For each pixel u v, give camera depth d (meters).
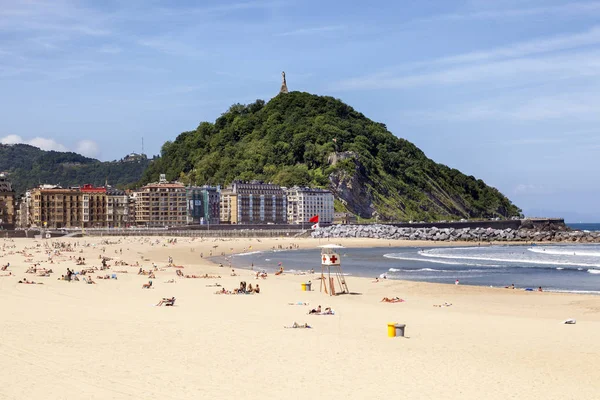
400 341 49.22
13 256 156.38
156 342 45.47
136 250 196.50
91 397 31.36
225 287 92.44
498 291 91.69
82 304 66.69
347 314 65.06
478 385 36.12
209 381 35.25
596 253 196.75
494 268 139.75
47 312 58.62
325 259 87.38
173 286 92.12
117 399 31.16
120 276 106.31
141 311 62.69
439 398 33.38
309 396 33.09
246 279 106.81
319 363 40.44
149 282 91.69
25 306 62.72
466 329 56.00
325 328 54.72
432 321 60.91
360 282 102.94
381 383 36.00
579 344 49.00
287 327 54.31
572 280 113.25
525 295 87.06
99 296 75.69
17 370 35.84
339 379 36.62
